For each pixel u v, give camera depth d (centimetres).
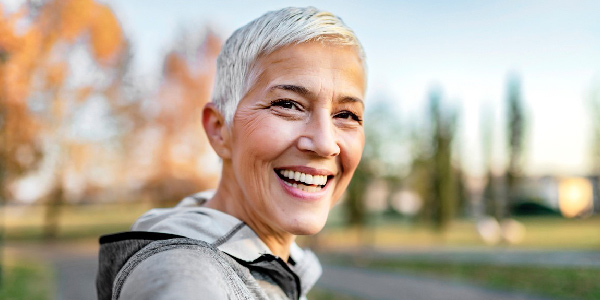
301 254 130
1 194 1620
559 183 4400
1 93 1273
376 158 2409
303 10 102
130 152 2455
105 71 1898
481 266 1457
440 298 1021
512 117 3303
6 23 1119
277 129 98
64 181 2309
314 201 100
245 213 110
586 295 966
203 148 2516
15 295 948
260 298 95
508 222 2661
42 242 2561
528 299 982
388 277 1315
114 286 78
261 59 100
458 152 3566
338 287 1154
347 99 102
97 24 1606
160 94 2445
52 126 1812
